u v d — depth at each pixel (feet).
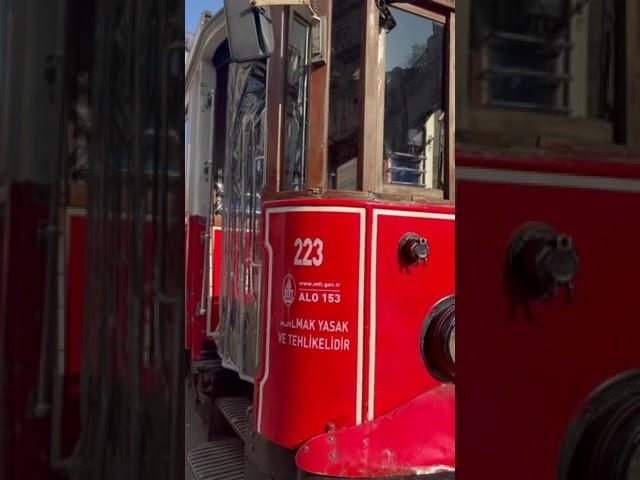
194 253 14.90
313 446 6.38
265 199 7.84
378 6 7.22
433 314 7.31
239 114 11.62
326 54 7.16
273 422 7.08
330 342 6.73
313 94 7.23
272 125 7.78
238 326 10.95
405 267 7.13
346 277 6.77
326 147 7.22
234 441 11.16
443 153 7.94
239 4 6.77
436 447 6.64
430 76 7.87
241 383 12.06
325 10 7.18
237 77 11.88
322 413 6.70
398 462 6.45
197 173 14.98
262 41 6.70
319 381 6.72
